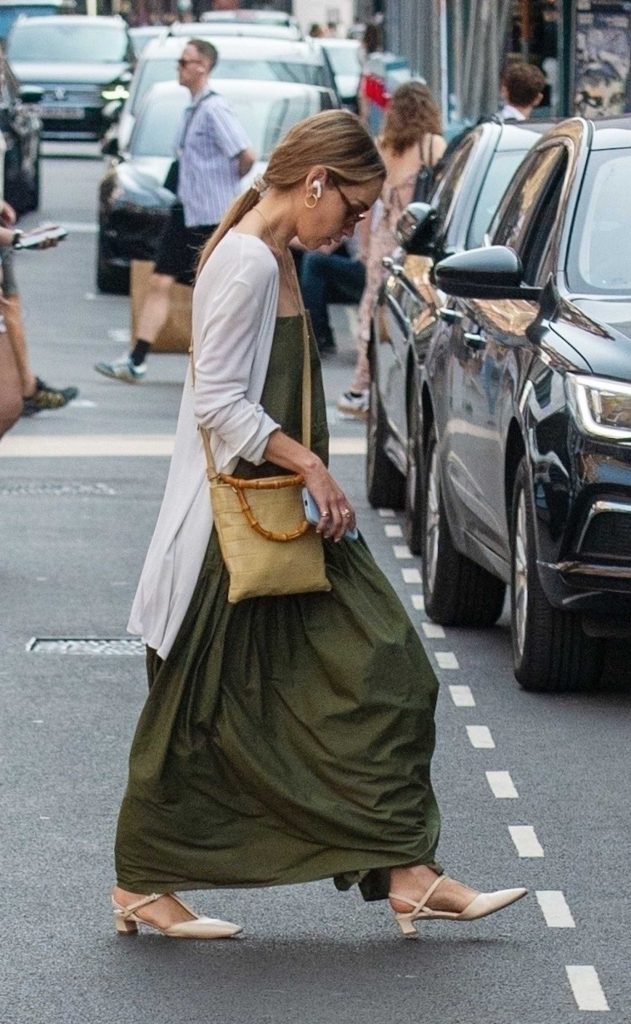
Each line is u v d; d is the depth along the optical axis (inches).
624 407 394.9
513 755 385.7
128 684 438.9
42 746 390.6
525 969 281.1
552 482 400.2
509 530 434.3
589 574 396.5
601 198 452.1
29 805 354.6
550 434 402.6
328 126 270.5
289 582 272.1
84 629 488.4
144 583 278.5
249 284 269.4
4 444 758.5
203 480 277.1
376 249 820.6
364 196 272.5
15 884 315.3
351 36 2593.5
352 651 274.7
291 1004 269.1
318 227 273.0
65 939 292.2
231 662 275.7
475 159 593.0
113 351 1017.5
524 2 1145.4
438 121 805.2
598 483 393.7
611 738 397.1
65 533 599.8
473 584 491.2
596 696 429.1
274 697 276.8
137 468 711.7
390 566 573.6
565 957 285.7
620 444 392.8
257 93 1179.9
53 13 2514.8
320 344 1032.8
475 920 294.4
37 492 665.0
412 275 597.9
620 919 301.1
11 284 612.7
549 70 1083.3
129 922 292.4
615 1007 268.7
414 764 277.9
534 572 414.6
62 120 2206.0
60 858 327.3
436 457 506.9
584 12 886.4
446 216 591.5
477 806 355.6
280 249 274.4
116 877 307.1
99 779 370.0
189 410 280.1
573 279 436.5
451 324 503.5
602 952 287.9
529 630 421.1
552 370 410.3
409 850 277.6
